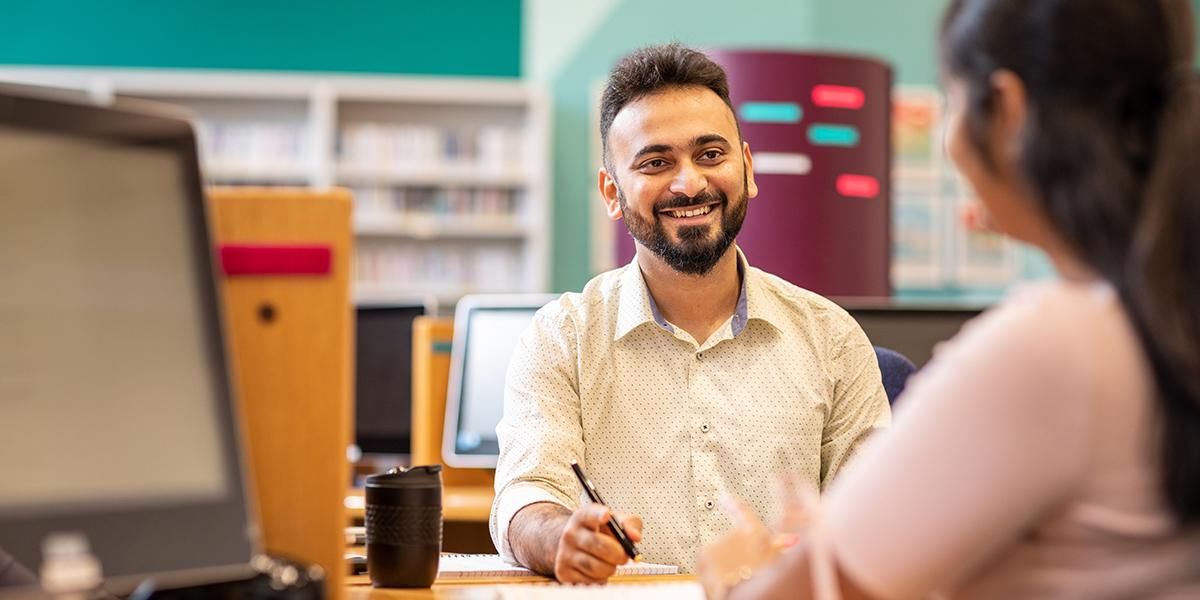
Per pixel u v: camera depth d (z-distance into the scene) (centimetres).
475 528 335
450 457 364
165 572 108
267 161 742
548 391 217
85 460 105
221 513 113
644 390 220
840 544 101
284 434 136
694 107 213
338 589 135
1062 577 95
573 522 172
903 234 795
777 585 109
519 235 771
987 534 95
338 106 766
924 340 313
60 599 98
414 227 754
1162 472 93
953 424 96
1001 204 103
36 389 103
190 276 115
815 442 220
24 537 100
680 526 217
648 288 222
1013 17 99
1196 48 99
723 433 218
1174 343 91
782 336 222
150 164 114
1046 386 93
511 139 765
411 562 162
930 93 789
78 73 728
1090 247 96
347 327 137
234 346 136
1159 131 95
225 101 755
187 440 112
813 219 406
